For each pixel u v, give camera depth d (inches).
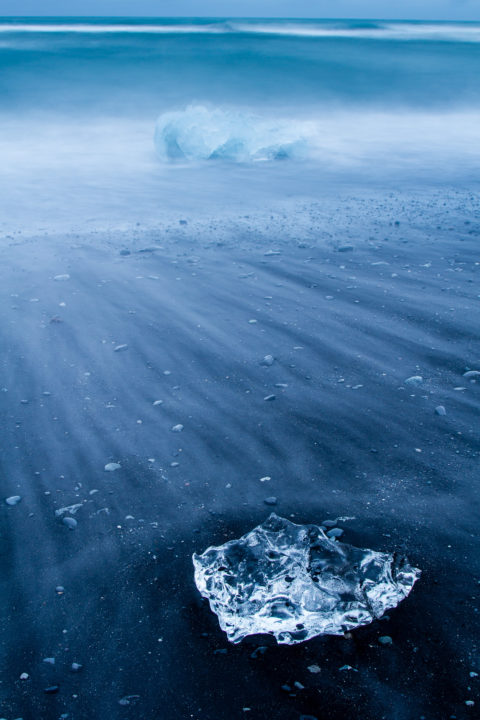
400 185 400.5
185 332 195.8
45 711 80.6
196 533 111.6
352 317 201.3
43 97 812.0
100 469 130.7
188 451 135.8
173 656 87.7
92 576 103.3
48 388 164.1
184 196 386.9
